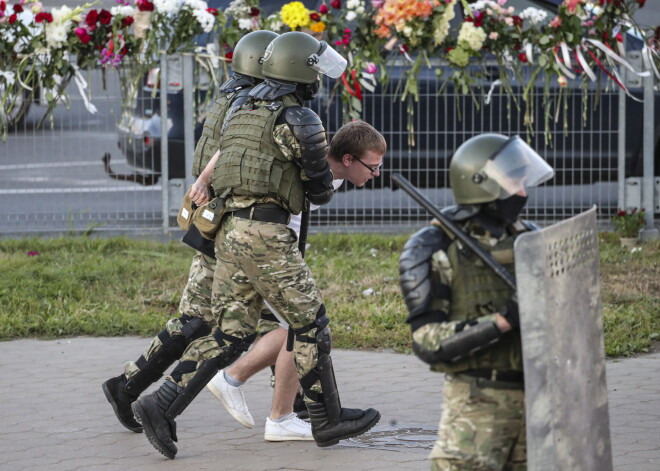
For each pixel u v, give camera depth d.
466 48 35.62
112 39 36.00
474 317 12.22
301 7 35.53
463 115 37.84
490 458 12.26
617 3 36.03
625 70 37.75
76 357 26.44
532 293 11.23
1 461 18.73
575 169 38.16
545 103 36.75
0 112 36.88
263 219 18.19
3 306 30.41
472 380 12.32
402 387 23.55
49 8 37.09
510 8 35.84
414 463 18.41
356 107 36.34
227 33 36.16
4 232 38.22
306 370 18.72
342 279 33.41
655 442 19.31
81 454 19.17
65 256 35.72
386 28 35.44
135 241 37.50
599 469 12.32
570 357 11.72
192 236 19.69
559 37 35.91
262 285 18.38
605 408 12.45
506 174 12.17
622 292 31.38
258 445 19.80
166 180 37.97
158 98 37.81
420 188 38.12
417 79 36.56
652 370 24.66
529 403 11.33
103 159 37.94
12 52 36.09
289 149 18.00
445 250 12.38
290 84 18.36
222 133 18.77
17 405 22.31
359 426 19.05
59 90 36.78
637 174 38.84
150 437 18.67
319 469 18.17
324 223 38.59
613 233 37.91
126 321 29.47
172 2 35.59
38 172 37.81
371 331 28.25
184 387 18.81
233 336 18.88
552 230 11.38
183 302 20.30
